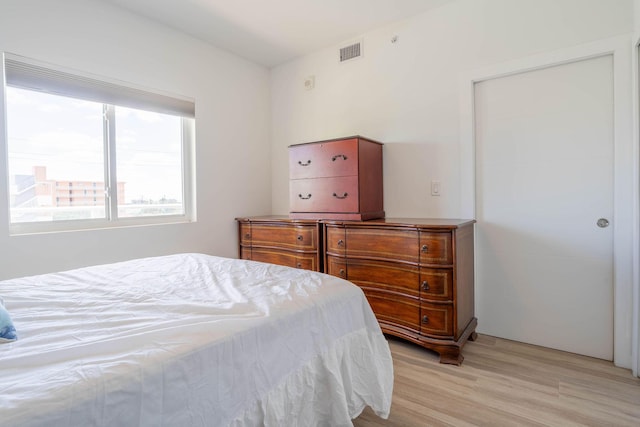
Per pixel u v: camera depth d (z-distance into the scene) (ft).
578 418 5.02
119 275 5.16
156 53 8.95
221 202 10.59
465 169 8.21
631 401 5.41
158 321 3.25
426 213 8.86
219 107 10.54
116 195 8.41
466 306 7.51
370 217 8.73
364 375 4.46
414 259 7.11
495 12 7.76
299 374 3.59
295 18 8.95
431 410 5.25
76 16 7.52
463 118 8.21
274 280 4.78
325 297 4.21
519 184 7.67
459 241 6.93
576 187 7.05
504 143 7.83
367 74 9.83
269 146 12.19
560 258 7.25
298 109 11.45
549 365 6.64
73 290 4.36
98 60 7.87
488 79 7.97
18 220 6.98
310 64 11.07
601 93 6.75
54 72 7.21
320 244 8.79
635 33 6.16
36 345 2.72
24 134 7.04
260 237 10.25
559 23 7.03
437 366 6.66
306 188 9.34
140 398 2.33
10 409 1.88
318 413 3.82
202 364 2.73
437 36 8.57
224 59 10.68
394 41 9.28
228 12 8.59
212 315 3.43
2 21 6.54
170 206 9.66
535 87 7.43
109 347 2.65
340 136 10.44
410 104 9.07
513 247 7.79
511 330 7.86
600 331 6.88
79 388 2.13
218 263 5.95
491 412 5.18
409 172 9.12
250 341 3.14
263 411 3.14
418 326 7.10
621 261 6.49
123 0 7.98
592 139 6.86
